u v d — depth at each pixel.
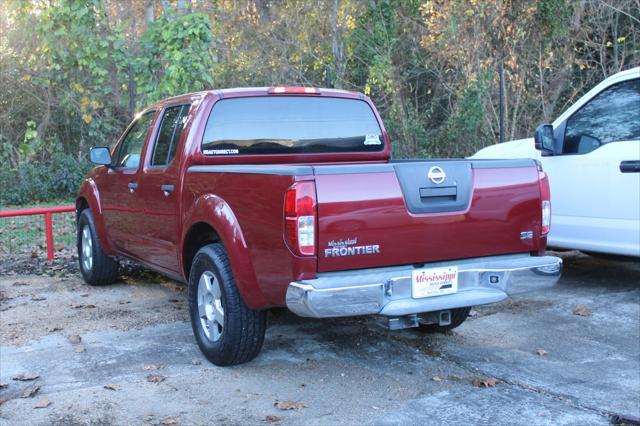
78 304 6.46
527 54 14.97
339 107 5.64
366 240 4.01
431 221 4.20
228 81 14.96
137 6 18.23
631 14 15.40
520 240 4.55
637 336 5.52
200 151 5.09
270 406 4.09
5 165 15.55
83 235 7.43
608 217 6.49
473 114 13.84
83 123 16.33
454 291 4.27
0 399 4.17
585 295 6.80
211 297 4.78
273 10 15.41
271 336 5.49
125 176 6.23
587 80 15.38
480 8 13.98
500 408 4.08
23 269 8.27
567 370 4.75
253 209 4.22
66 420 3.90
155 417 3.94
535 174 4.61
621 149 6.36
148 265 6.07
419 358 4.97
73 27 11.62
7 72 15.91
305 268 3.89
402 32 15.59
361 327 5.74
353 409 4.05
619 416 3.94
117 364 4.81
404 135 14.35
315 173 3.90
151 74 12.06
